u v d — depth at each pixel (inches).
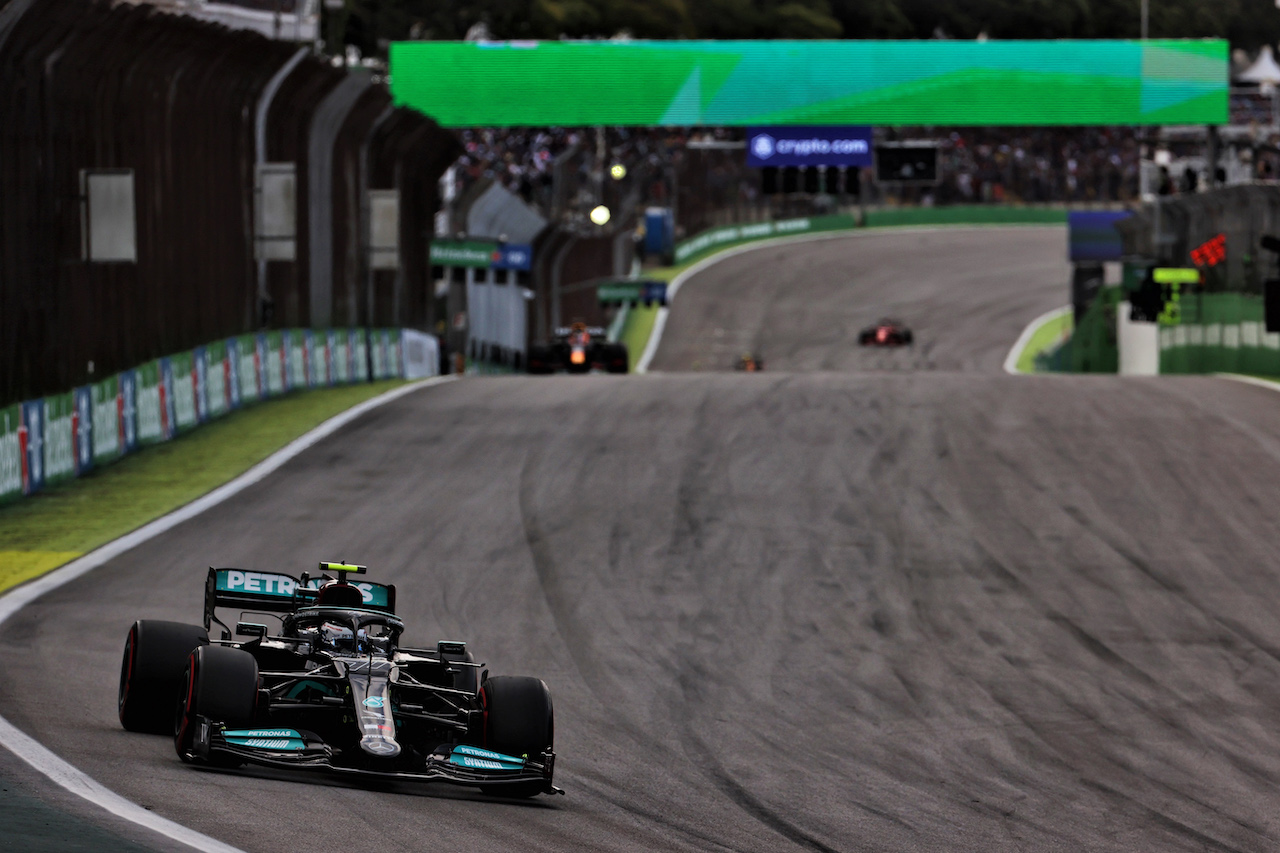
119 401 3654.0
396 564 2664.9
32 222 3316.9
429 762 1240.8
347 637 1320.1
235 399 4365.2
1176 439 3772.1
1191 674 2112.5
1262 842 1396.4
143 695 1347.2
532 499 3196.4
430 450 3730.3
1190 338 6481.3
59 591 2362.2
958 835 1352.1
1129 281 7524.6
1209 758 1724.9
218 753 1178.0
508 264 6663.4
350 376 5290.4
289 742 1202.6
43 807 1006.4
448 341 7372.1
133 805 1047.0
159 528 2906.0
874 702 1926.7
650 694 1915.6
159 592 2384.4
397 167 6038.4
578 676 1996.8
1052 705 1939.0
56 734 1334.9
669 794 1438.2
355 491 3287.4
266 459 3634.4
